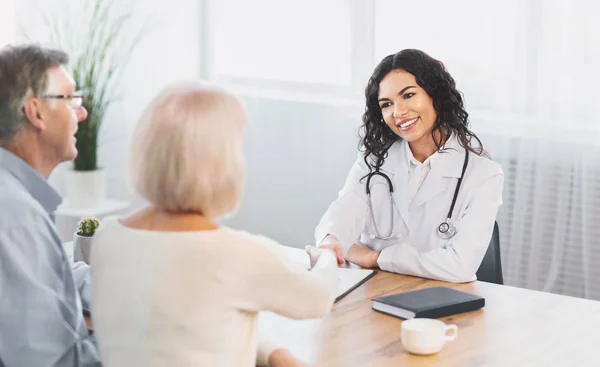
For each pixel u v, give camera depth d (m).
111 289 1.53
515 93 3.64
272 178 4.46
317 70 4.26
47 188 1.85
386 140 2.74
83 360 1.74
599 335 1.97
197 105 1.48
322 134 4.26
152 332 1.50
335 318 2.08
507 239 3.76
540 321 2.05
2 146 1.82
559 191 3.61
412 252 2.44
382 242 2.71
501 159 3.71
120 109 4.62
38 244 1.72
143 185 1.50
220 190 1.49
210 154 1.47
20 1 4.43
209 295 1.47
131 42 4.54
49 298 1.70
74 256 2.34
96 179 4.42
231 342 1.52
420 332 1.83
